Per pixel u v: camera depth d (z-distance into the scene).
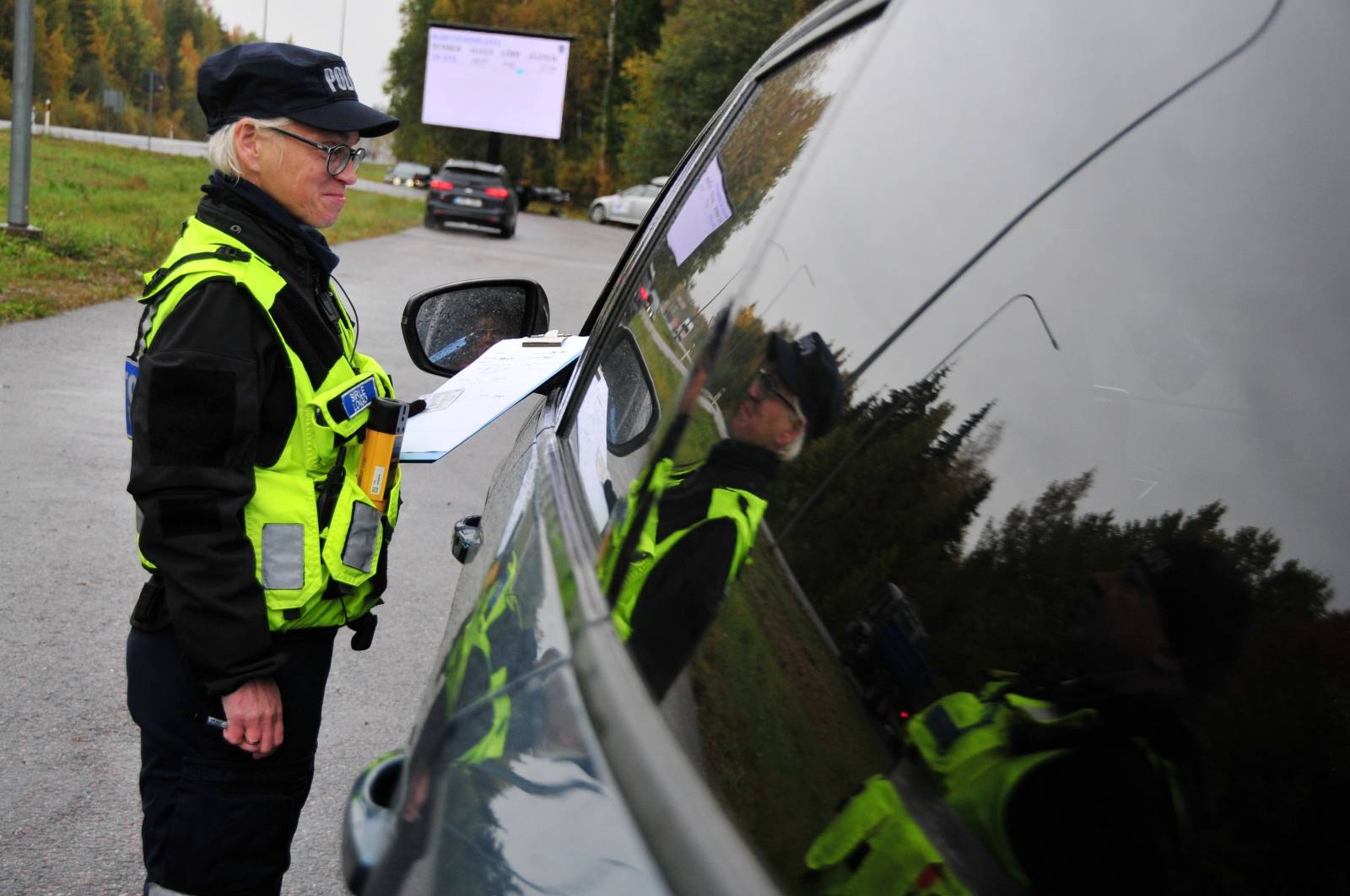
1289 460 0.72
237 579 1.68
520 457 1.89
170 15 124.25
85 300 9.71
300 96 1.79
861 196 1.04
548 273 17.41
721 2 36.47
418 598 4.51
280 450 1.77
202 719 1.82
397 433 1.87
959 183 0.94
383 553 1.95
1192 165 0.83
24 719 3.31
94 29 95.25
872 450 0.86
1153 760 0.67
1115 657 0.70
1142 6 0.90
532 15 54.59
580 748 0.86
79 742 3.22
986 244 0.89
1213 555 0.71
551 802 0.84
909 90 1.06
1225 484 0.73
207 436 1.66
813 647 0.80
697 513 0.97
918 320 0.90
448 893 0.87
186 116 122.81
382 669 3.88
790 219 1.13
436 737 1.07
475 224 24.70
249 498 1.71
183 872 1.87
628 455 1.26
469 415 2.13
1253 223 0.79
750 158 1.49
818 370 0.96
